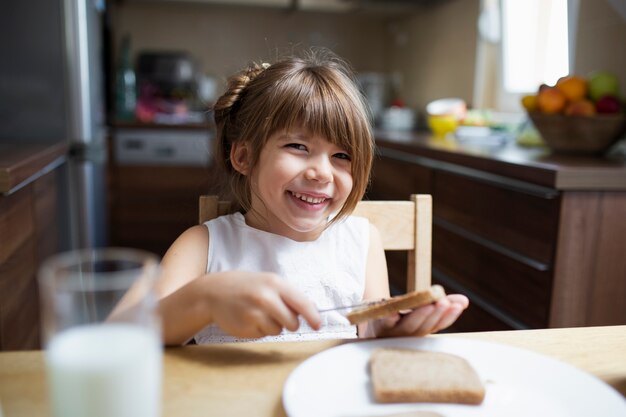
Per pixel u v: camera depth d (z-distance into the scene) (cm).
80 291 36
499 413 48
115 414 33
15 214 125
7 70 188
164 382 50
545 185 130
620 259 131
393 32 378
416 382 49
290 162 84
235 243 93
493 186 151
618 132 152
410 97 353
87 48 196
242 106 94
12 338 121
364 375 52
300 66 91
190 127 311
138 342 35
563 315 131
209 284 59
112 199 310
